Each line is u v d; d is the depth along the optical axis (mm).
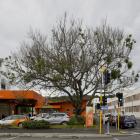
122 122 49469
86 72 42188
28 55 42000
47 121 40281
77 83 42188
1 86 69812
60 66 40406
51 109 79250
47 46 41906
